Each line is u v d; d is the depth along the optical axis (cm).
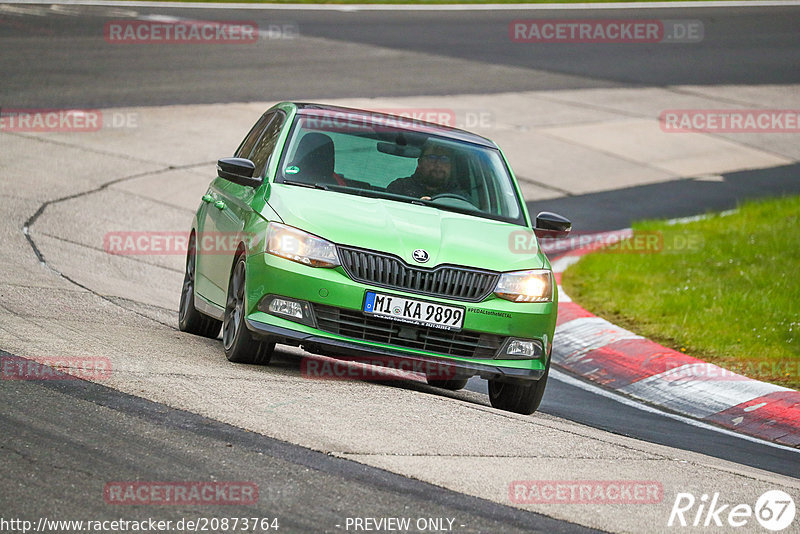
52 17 10619
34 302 3206
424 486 1867
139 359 2553
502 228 2822
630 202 6938
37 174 5769
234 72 9038
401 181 2880
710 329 3981
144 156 6500
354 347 2522
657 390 3403
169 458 1855
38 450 1823
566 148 8112
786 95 10844
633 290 4656
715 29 14250
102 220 5147
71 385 2222
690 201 7106
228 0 13200
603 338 3856
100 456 1830
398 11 13862
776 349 3747
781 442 2970
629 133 8812
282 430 2078
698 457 2508
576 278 4950
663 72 11444
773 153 8819
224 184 3219
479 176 2994
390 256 2562
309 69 9544
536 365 2666
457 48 11562
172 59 9269
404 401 2462
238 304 2702
